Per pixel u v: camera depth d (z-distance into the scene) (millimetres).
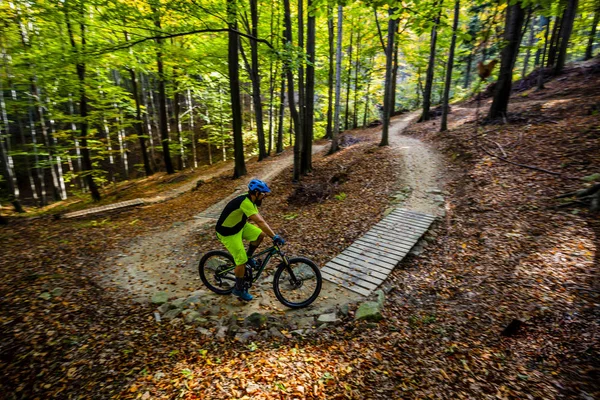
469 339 3766
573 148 8172
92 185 15984
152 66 17891
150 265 6543
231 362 3457
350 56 24391
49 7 9414
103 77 14617
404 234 6789
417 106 37125
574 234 5234
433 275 5379
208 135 30141
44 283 5293
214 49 16312
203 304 4801
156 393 2965
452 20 15602
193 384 3072
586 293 3943
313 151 19797
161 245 7883
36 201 23078
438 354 3578
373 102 34406
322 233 7551
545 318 3777
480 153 10219
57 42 11836
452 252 5957
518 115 12320
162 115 20938
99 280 5695
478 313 4203
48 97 14234
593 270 4305
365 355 3631
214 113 26766
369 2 5031
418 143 14797
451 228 6855
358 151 15664
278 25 16156
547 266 4711
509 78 12180
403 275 5547
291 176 13852
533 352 3357
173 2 8516
